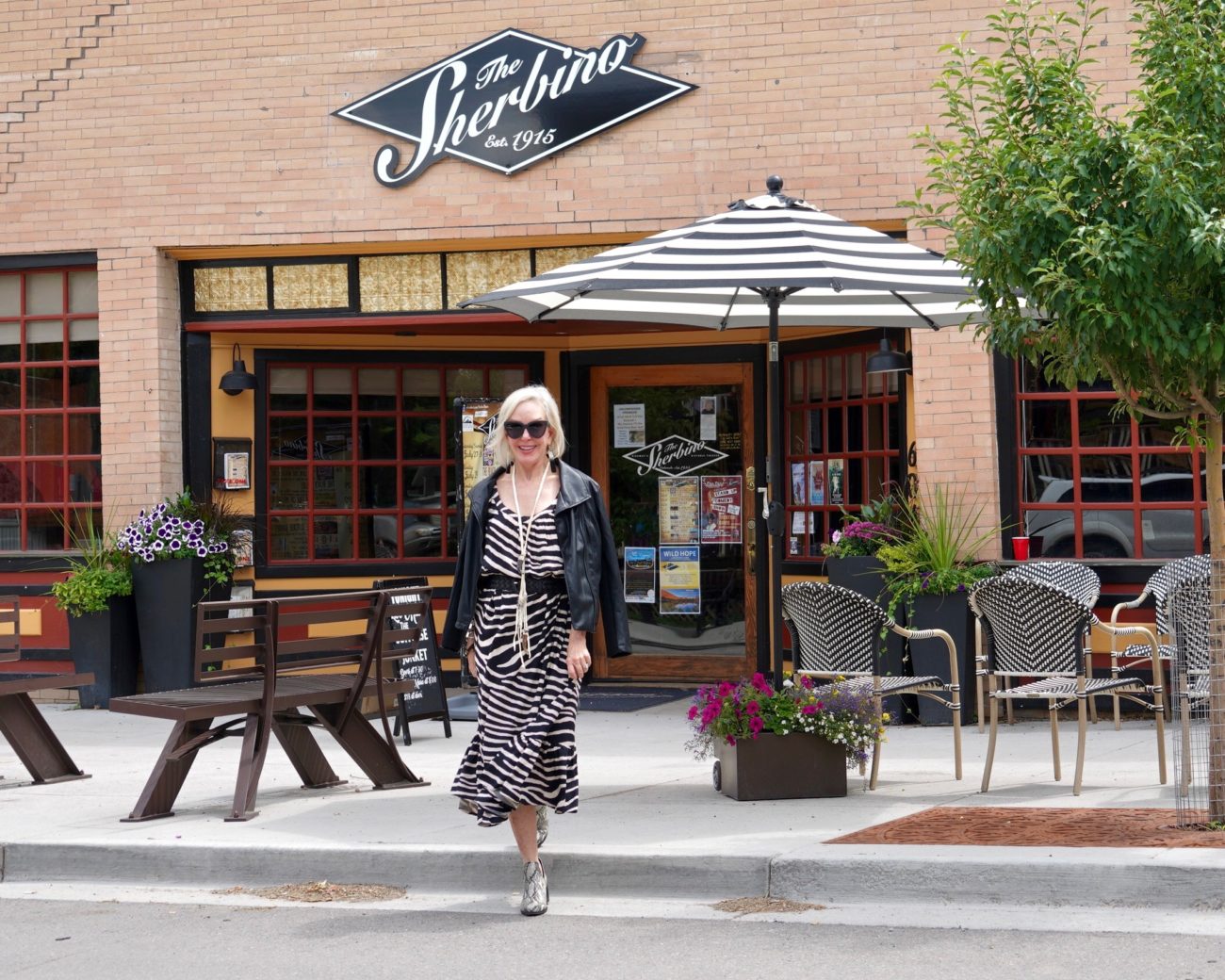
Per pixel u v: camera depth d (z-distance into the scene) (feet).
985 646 32.01
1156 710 25.09
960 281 23.12
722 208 36.52
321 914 19.63
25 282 40.55
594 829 22.03
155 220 39.11
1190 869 18.34
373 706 32.17
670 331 40.19
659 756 29.96
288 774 28.55
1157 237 20.03
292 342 40.19
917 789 24.95
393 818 23.62
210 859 21.66
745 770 24.14
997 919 18.26
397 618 32.60
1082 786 24.84
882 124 35.78
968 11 35.37
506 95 37.42
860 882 19.31
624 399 41.27
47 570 39.65
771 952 17.21
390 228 38.06
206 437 39.65
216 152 38.88
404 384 40.88
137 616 38.58
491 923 18.93
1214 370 20.63
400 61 38.17
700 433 40.78
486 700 19.16
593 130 36.99
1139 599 31.68
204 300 39.65
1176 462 34.58
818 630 26.05
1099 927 17.72
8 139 39.99
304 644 25.32
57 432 40.32
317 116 38.47
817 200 36.06
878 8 35.81
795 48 36.22
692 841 20.88
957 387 34.60
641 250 24.68
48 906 20.61
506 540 19.19
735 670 40.32
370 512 40.60
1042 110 21.68
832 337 38.22
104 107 39.47
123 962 17.60
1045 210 19.99
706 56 36.65
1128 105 34.53
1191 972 15.88
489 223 37.58
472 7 37.88
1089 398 34.94
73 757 31.37
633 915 19.13
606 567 19.56
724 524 40.60
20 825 23.67
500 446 19.56
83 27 39.58
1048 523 35.01
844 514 35.86
